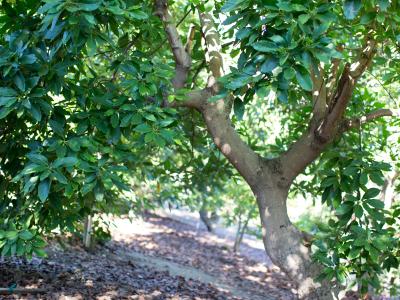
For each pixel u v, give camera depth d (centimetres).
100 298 603
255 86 299
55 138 345
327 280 427
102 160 336
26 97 318
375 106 551
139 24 417
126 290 680
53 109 358
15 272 630
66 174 353
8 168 405
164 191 984
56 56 340
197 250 1471
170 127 367
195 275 1064
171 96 387
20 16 356
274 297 1006
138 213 1181
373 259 343
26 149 397
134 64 353
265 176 449
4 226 386
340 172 404
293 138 596
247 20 304
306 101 617
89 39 309
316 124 439
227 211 1612
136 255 1120
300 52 278
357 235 352
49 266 717
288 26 288
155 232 1620
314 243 377
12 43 335
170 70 362
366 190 373
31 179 307
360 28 414
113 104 351
